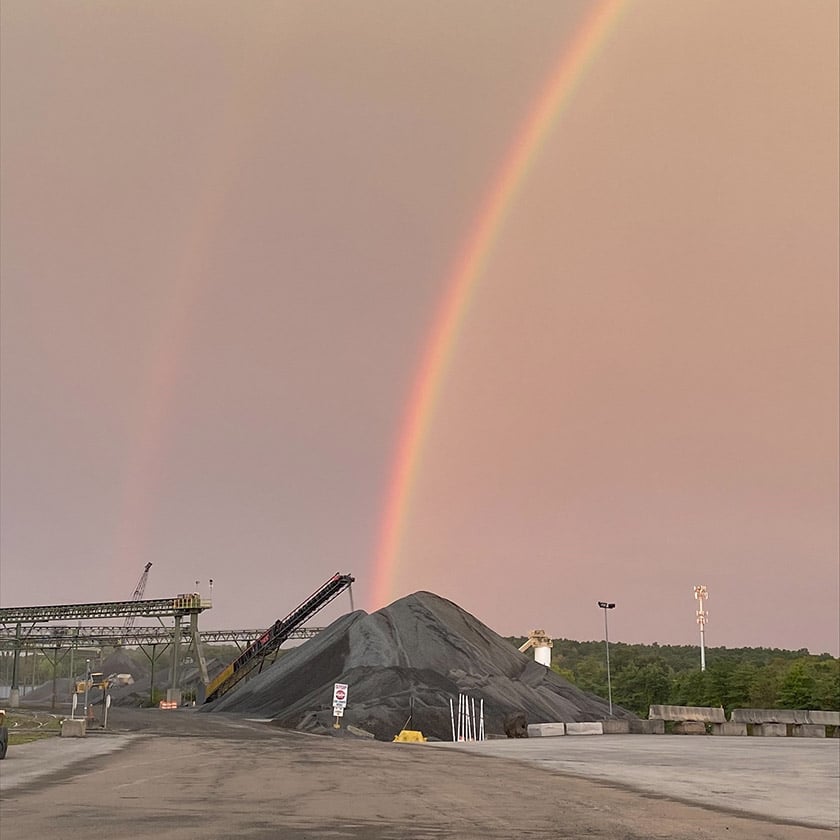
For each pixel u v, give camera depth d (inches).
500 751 1844.2
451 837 673.0
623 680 6609.3
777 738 2492.6
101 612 5600.4
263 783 1083.3
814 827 796.6
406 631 4384.8
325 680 4232.3
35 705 5324.8
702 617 5994.1
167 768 1285.7
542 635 5472.4
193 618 5521.7
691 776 1298.0
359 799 924.6
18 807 822.5
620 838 693.3
